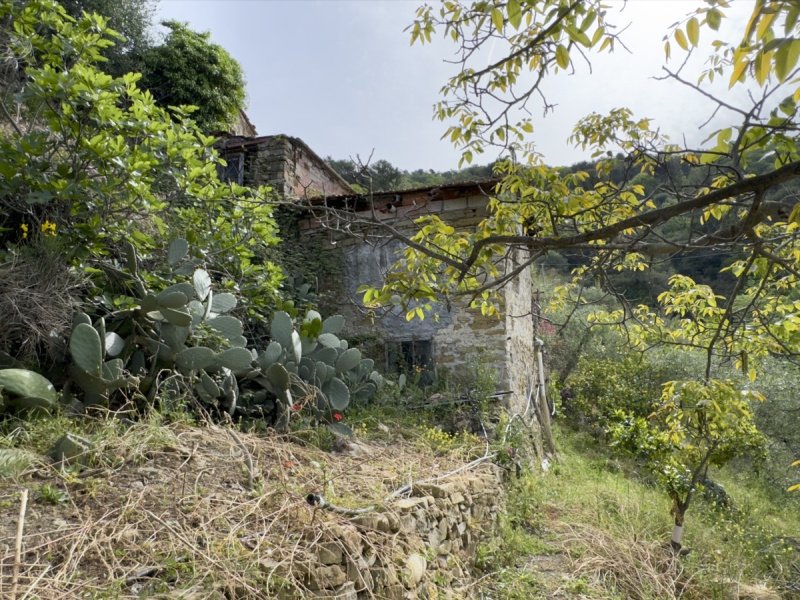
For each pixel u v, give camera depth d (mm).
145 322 5121
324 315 9031
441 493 5055
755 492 11180
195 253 6512
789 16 1470
